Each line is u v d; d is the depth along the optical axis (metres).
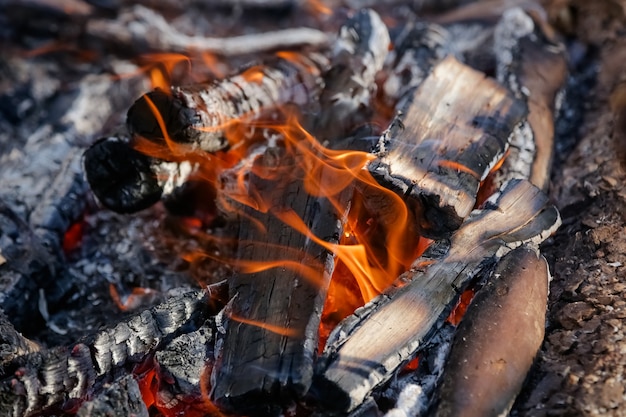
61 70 1.86
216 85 1.48
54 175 1.61
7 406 1.33
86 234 1.61
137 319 1.38
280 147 1.50
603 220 1.49
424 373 1.37
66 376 1.35
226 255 1.54
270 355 1.34
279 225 1.43
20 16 1.85
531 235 1.43
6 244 1.51
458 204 1.38
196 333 1.38
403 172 1.40
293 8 2.00
